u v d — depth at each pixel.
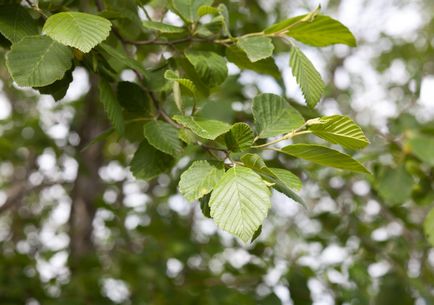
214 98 3.66
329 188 4.35
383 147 3.27
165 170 1.88
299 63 1.76
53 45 1.56
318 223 4.91
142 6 2.05
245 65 2.10
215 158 1.64
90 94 4.77
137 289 4.58
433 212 2.64
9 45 1.83
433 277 4.49
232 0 3.56
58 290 4.38
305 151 1.49
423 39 6.93
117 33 2.03
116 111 1.81
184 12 1.90
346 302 3.79
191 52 1.88
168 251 4.91
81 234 5.11
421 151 2.99
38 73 1.50
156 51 2.51
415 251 4.49
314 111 2.35
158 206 5.90
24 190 5.27
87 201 5.16
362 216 4.82
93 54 1.69
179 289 4.52
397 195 3.14
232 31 3.05
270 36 1.87
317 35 1.88
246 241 1.29
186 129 1.70
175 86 1.73
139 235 5.46
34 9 1.69
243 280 4.51
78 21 1.52
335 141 1.55
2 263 4.29
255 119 1.65
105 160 5.77
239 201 1.34
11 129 4.88
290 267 3.94
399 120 3.33
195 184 1.44
